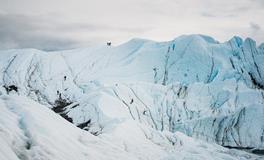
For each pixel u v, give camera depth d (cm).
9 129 4866
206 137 17075
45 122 5644
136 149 9662
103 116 15662
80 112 16738
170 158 9394
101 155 6162
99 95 17938
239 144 16288
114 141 9706
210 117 17762
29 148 4819
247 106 17650
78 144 5981
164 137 11912
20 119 5378
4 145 4388
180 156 9812
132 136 10894
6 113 5325
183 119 19162
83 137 6600
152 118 19100
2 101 5816
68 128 6469
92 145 6512
